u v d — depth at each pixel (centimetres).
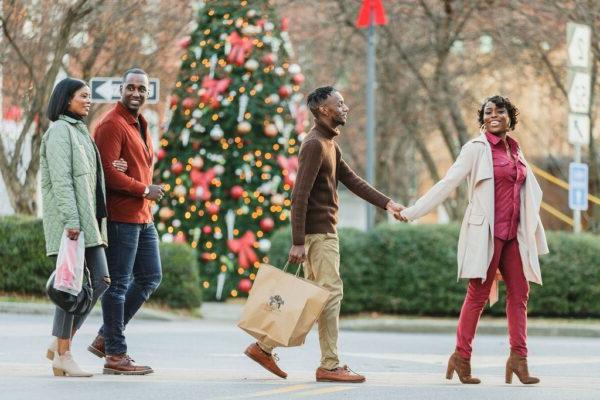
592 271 2741
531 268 1358
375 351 1984
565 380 1428
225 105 3120
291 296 1302
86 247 1302
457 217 5225
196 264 2833
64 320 1316
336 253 1347
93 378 1302
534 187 1373
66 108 1319
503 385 1343
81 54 3688
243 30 3148
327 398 1171
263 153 3136
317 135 1339
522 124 5269
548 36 3744
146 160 1399
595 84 3775
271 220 3112
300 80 3209
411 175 6756
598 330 2575
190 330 2316
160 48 3834
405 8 4044
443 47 3972
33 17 3259
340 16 4362
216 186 3112
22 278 2705
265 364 1358
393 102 4572
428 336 2477
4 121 3534
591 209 4366
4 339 1889
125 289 1366
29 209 3231
